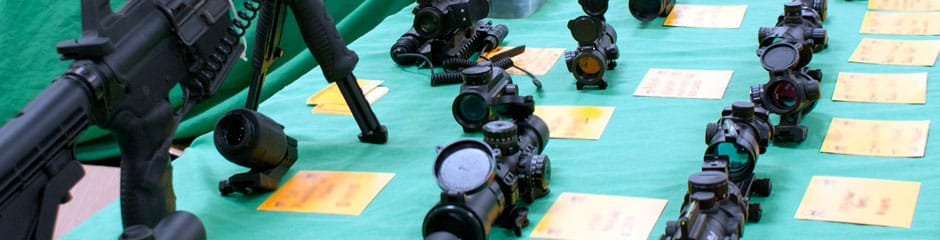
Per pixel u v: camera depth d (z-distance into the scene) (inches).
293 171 72.0
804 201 61.8
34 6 109.2
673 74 88.0
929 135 71.3
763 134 65.1
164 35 55.6
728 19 103.8
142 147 55.4
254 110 74.5
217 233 63.2
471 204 55.5
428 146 75.6
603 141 74.3
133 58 52.4
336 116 84.0
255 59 73.8
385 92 89.3
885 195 61.6
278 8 71.7
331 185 69.1
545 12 111.9
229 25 61.8
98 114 49.8
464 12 92.7
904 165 66.3
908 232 57.1
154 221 56.0
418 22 93.8
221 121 68.2
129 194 55.6
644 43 98.0
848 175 65.4
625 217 60.9
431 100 86.4
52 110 45.3
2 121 109.7
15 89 109.4
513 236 59.7
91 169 94.3
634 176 67.3
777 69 70.6
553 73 91.0
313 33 72.8
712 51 93.8
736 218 53.9
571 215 61.6
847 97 80.1
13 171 42.2
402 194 67.0
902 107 77.0
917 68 86.0
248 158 67.1
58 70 109.8
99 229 64.3
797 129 70.7
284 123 83.2
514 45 100.6
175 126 57.8
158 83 55.5
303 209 65.8
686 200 56.0
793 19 91.1
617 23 105.7
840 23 101.4
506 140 60.6
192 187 70.2
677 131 75.2
